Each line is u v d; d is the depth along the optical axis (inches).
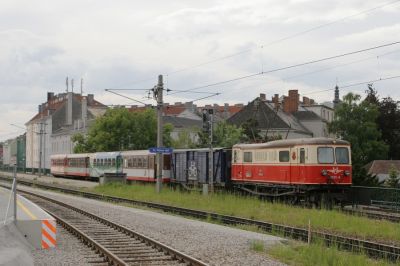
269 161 1355.8
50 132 4461.1
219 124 2608.3
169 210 1214.9
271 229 848.9
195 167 1764.3
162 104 1626.5
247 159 1459.2
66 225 877.2
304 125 3472.0
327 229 860.6
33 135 4874.5
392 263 589.0
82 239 737.6
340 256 585.9
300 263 581.0
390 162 2159.2
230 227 908.6
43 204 1391.5
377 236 794.2
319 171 1213.7
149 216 1082.1
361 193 1278.3
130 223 950.4
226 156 1599.4
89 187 2146.9
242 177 1478.8
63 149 4146.2
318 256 588.4
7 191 1664.6
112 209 1242.0
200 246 685.3
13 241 618.2
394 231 806.5
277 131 3112.7
